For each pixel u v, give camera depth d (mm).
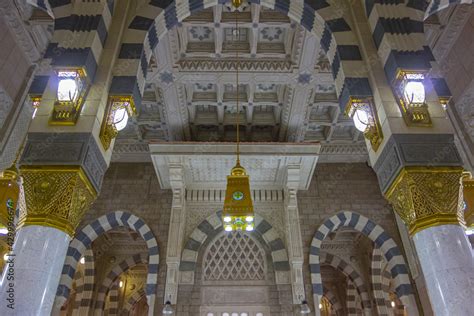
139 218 10477
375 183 11242
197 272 9734
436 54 7895
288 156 9273
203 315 9234
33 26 7094
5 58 6812
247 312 9305
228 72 8844
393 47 4973
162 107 9945
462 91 7273
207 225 10172
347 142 11445
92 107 4520
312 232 10445
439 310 3539
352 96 5023
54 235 3711
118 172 11227
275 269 9617
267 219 10305
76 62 4559
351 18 5812
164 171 9984
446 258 3668
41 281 3430
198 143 9273
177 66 8688
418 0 5598
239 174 7391
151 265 9781
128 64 5156
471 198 5668
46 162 4066
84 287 12852
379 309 12922
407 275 9812
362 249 14453
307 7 5965
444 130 4496
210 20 7832
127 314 16672
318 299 9320
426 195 4066
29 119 7512
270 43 8609
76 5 5211
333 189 11117
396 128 4500
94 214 10531
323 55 8500
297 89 9242
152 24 5656
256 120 10727
